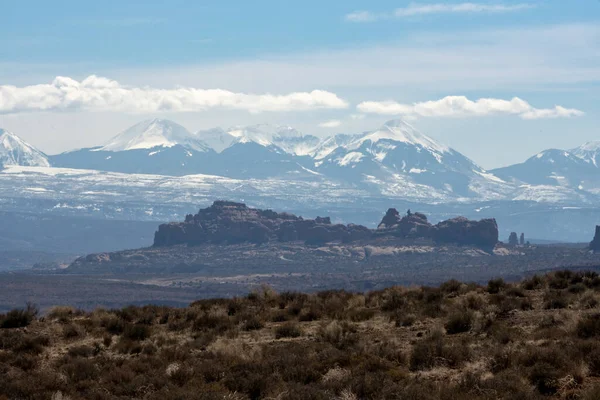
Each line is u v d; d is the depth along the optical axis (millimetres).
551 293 115938
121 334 110312
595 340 85000
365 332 102875
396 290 131250
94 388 80750
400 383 75375
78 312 129750
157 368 88000
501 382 73000
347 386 74188
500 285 126188
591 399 68062
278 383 77062
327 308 121250
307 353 89062
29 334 109250
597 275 131000
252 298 134000
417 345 88438
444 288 130875
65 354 99625
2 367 89438
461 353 84188
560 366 75375
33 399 78438
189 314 120125
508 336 91000
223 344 95688
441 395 71312
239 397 75562
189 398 73875
